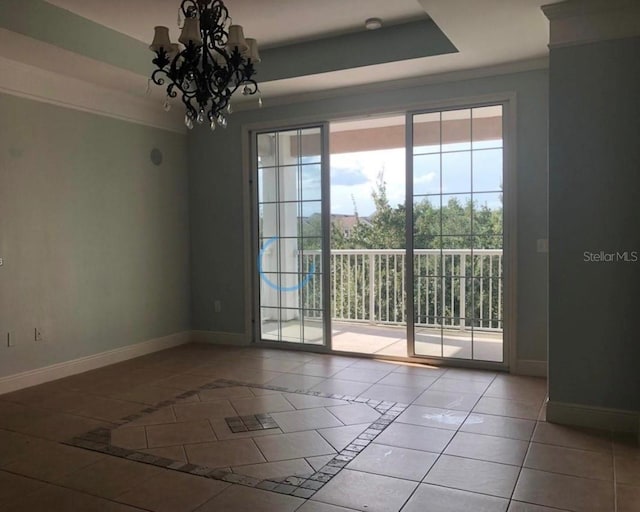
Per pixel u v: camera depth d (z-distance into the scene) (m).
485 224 4.55
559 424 3.29
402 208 8.12
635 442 3.00
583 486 2.50
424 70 4.45
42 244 4.30
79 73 4.33
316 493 2.46
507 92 4.35
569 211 3.24
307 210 5.30
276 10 3.84
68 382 4.31
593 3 3.07
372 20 4.05
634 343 3.14
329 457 2.85
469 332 4.66
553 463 2.74
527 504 2.34
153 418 3.46
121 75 4.39
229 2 3.68
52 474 2.68
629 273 3.14
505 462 2.76
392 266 6.41
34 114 4.22
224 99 3.00
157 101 5.22
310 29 4.25
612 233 3.16
